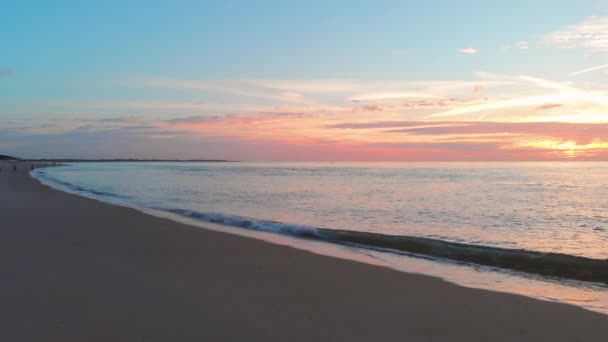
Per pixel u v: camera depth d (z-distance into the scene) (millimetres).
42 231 11477
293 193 32844
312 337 4930
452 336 5121
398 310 5980
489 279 8281
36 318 5180
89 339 4613
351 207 23438
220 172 88812
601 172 85375
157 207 21266
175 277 7293
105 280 6906
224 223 15555
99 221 13930
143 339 4656
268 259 9055
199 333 4898
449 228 16516
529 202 26609
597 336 5188
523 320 5691
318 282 7332
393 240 11664
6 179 44344
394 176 68000
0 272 7152
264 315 5598
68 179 55094
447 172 88188
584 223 18031
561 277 8391
